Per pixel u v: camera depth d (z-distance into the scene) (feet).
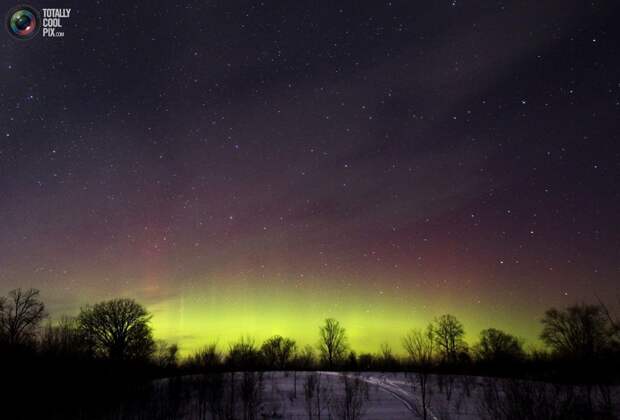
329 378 164.66
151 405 135.13
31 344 158.61
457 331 248.52
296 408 126.72
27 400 134.62
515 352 215.31
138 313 218.18
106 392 146.10
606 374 118.11
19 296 166.09
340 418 116.67
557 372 134.00
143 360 191.72
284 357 244.83
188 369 173.17
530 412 92.53
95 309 213.87
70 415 128.26
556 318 166.09
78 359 163.12
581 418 92.02
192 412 129.39
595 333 128.36
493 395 121.90
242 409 127.85
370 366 204.44
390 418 114.83
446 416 113.50
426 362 149.89
